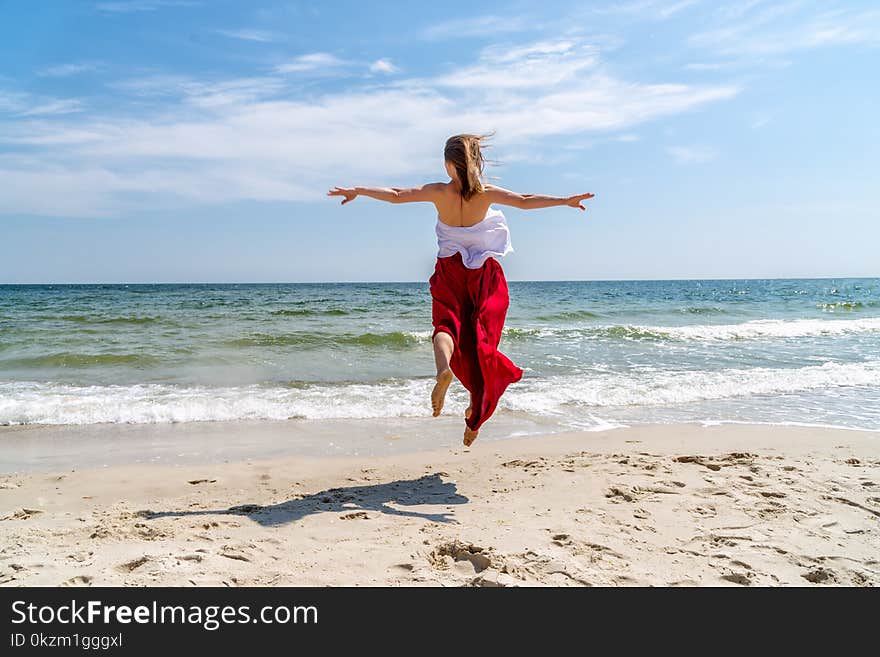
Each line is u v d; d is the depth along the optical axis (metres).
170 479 4.92
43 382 9.64
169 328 16.67
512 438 6.54
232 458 5.79
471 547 3.31
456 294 3.99
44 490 4.62
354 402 8.24
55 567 2.99
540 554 3.24
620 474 4.91
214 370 10.74
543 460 5.45
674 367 11.29
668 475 4.88
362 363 11.62
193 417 7.41
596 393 8.89
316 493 4.55
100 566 3.01
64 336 14.55
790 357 12.71
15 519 3.88
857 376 10.36
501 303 4.04
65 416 7.33
